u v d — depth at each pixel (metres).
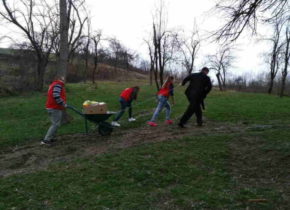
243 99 23.42
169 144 9.16
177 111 16.03
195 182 6.66
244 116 14.45
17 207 5.86
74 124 12.77
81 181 6.84
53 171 7.54
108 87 33.50
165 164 7.57
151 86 35.97
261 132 10.59
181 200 5.86
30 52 32.66
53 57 35.28
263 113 15.34
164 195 6.10
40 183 6.86
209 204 5.70
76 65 52.78
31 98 24.62
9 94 29.17
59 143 10.11
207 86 11.50
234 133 10.59
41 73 30.62
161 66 27.08
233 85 63.25
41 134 11.52
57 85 9.83
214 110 16.03
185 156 8.09
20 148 9.94
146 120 13.41
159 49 26.86
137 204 5.76
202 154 8.26
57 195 6.27
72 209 5.69
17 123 14.02
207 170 7.29
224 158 8.07
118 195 6.14
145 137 10.30
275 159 7.81
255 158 8.00
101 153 8.73
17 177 7.31
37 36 29.27
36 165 8.27
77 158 8.44
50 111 9.92
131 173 7.11
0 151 9.80
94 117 10.49
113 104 19.58
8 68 35.69
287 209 5.51
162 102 12.18
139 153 8.41
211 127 11.79
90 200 5.98
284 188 6.31
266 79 59.31
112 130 10.96
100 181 6.81
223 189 6.30
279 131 10.67
